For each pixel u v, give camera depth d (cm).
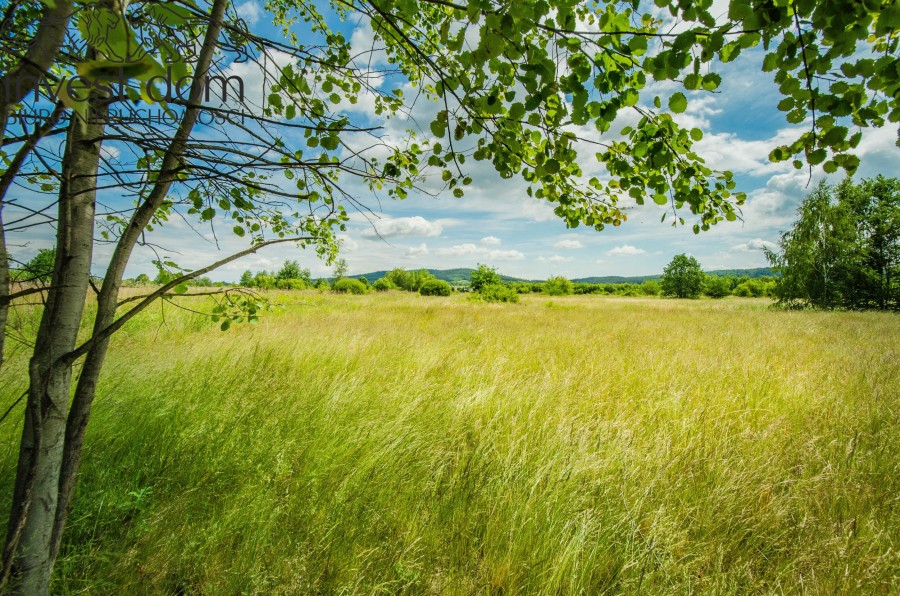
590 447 315
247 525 206
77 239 115
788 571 199
